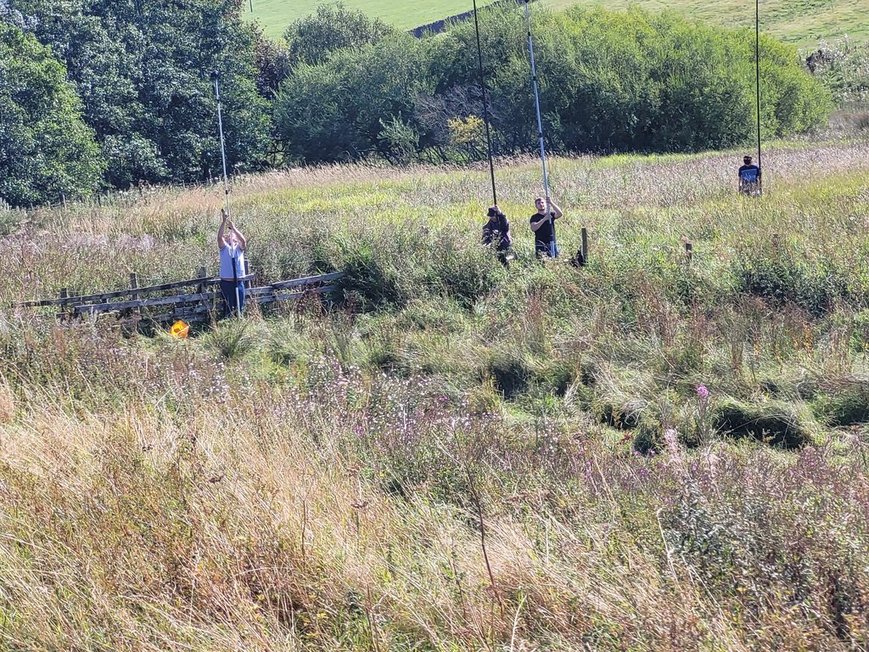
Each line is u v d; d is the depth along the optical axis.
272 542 5.39
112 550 5.38
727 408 10.73
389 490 7.08
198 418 8.10
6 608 5.02
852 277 14.25
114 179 47.09
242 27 56.84
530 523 5.95
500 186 30.45
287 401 9.62
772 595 4.69
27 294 16.67
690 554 5.13
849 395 10.55
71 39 46.88
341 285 17.66
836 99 61.91
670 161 39.56
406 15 94.19
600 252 16.53
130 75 48.12
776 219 18.95
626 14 60.09
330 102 58.56
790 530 5.19
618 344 12.80
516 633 4.63
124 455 6.70
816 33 75.06
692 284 14.95
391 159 53.03
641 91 52.62
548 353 12.95
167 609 4.84
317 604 4.99
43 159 38.53
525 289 15.75
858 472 7.24
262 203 30.28
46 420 8.04
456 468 7.20
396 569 5.25
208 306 16.69
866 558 4.82
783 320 12.91
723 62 53.66
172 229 24.98
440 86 58.03
